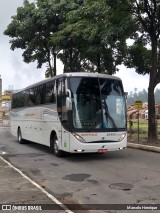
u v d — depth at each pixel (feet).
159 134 76.18
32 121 66.23
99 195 30.04
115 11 59.21
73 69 96.07
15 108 80.84
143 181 35.19
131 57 83.41
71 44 84.99
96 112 48.65
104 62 87.30
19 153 58.90
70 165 46.14
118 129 49.37
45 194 29.73
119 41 75.66
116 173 39.78
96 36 66.44
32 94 66.23
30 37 95.81
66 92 48.39
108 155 54.39
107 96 49.62
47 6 88.69
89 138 47.83
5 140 83.92
